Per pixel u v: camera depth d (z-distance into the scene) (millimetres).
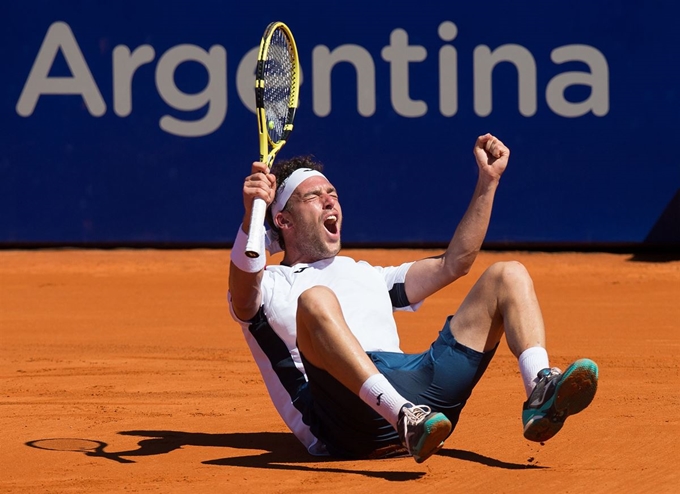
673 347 28750
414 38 54188
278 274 15859
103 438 17266
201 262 52938
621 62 53625
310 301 13867
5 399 21344
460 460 15070
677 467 14430
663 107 53656
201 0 54750
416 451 13023
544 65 53781
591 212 54250
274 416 19328
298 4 54344
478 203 15805
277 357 15562
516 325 14195
